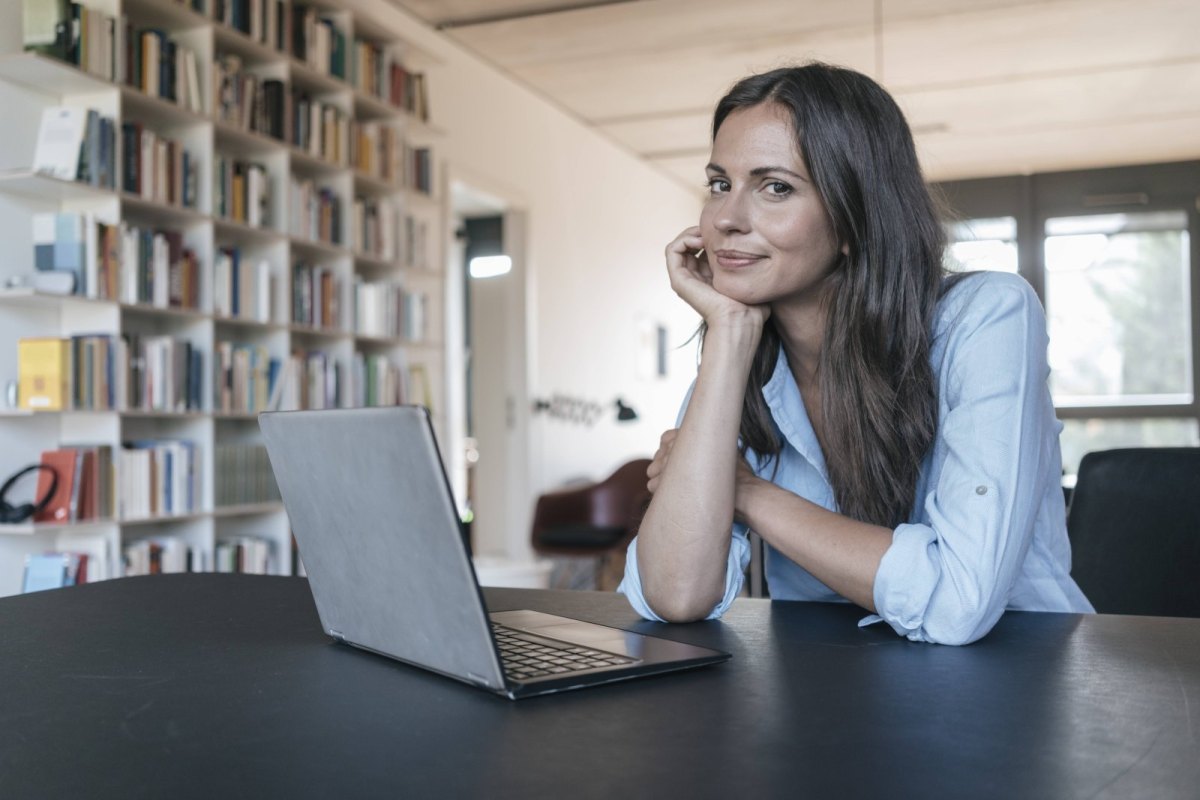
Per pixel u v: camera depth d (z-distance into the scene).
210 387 3.98
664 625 1.16
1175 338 9.14
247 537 4.40
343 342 4.79
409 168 5.33
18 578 3.58
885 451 1.21
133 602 1.33
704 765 0.65
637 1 5.58
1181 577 1.41
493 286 7.15
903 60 6.54
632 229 8.73
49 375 3.40
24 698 0.85
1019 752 0.67
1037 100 7.39
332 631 1.04
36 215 3.53
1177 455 1.46
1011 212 9.49
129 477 3.69
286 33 4.44
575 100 7.29
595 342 8.05
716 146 1.23
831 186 1.17
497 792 0.61
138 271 3.67
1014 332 1.15
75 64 3.46
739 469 1.26
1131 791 0.60
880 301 1.19
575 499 6.37
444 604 0.83
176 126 4.00
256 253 4.41
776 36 6.11
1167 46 6.32
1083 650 0.97
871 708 0.78
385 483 0.82
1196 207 9.09
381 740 0.71
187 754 0.69
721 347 1.21
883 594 1.04
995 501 1.05
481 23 5.88
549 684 0.83
